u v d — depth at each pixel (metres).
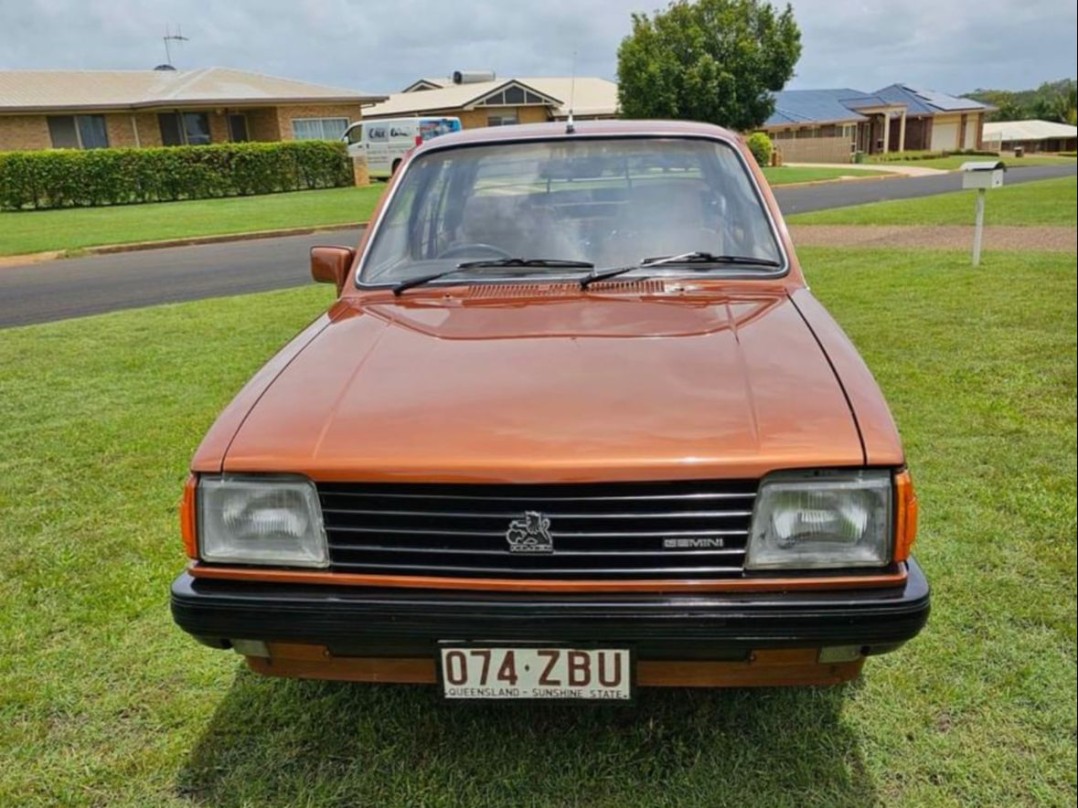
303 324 7.44
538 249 2.83
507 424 1.85
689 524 1.78
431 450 1.81
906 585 1.80
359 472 1.81
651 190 2.95
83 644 2.75
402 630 1.82
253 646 1.94
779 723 2.34
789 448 1.78
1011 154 52.75
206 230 15.91
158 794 2.13
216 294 9.28
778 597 1.77
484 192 3.00
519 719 2.37
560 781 2.15
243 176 24.12
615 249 2.81
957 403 4.84
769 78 34.84
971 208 16.88
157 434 4.67
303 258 12.29
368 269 2.88
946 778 2.16
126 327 7.42
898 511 1.79
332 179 26.34
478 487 1.79
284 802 2.10
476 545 1.82
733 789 2.12
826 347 2.18
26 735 2.34
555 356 2.14
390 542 1.85
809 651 1.83
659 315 2.41
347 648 1.89
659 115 34.56
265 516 1.87
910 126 57.84
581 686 1.83
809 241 12.43
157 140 29.11
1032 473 3.90
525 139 3.12
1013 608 2.86
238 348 6.61
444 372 2.09
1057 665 2.58
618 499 1.78
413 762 2.22
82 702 2.47
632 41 34.53
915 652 2.64
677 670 1.89
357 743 2.30
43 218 18.55
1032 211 16.09
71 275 11.11
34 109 26.31
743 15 34.22
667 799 2.10
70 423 4.87
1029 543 3.28
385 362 2.18
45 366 6.10
